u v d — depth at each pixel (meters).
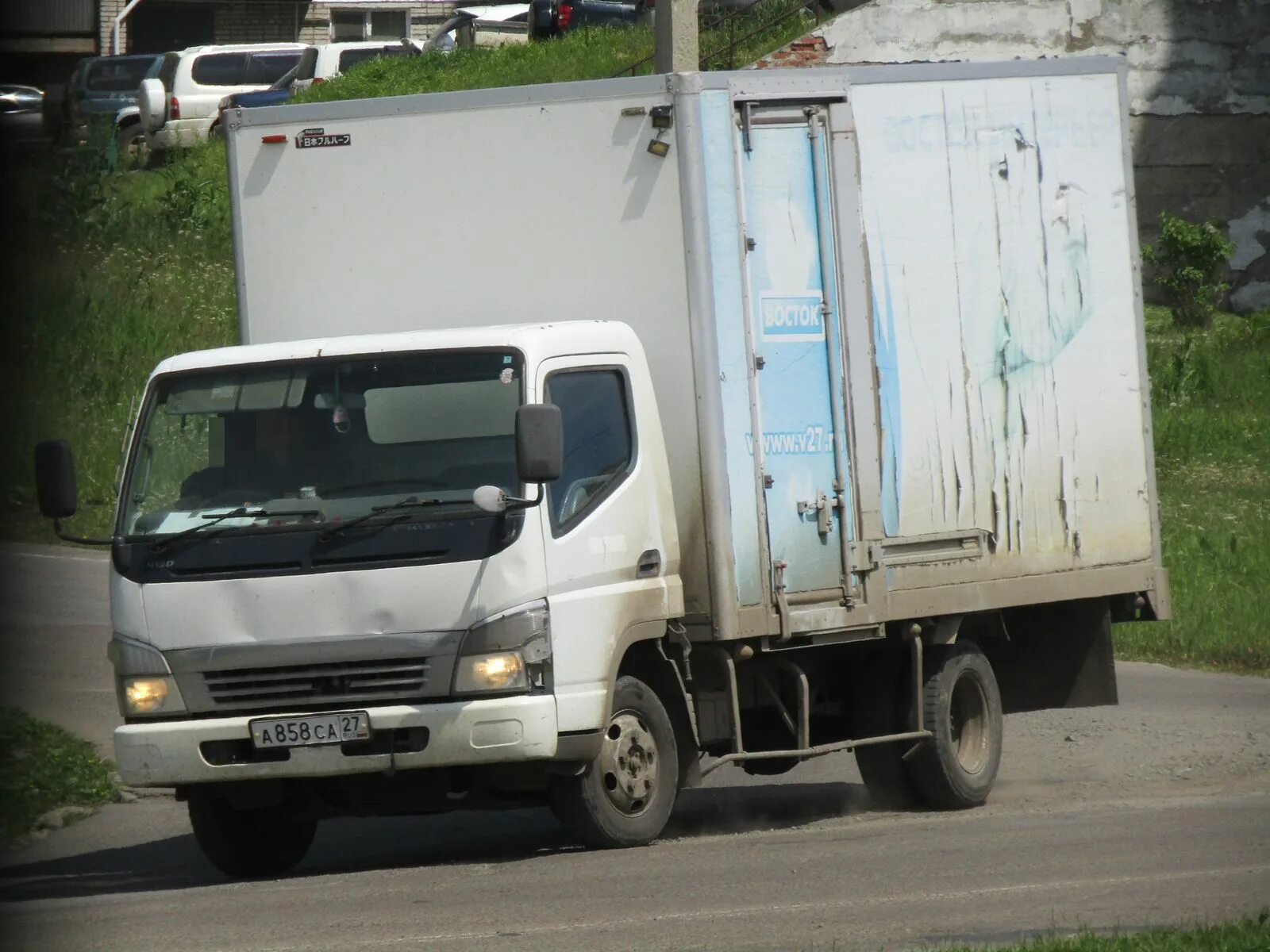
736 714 37.81
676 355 37.12
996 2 112.31
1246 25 117.00
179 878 37.03
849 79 39.88
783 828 40.28
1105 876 31.41
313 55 149.38
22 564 75.81
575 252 37.94
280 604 33.28
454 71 134.50
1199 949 24.39
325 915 29.56
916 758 41.97
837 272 39.41
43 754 45.31
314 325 39.78
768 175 38.31
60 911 31.72
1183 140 117.88
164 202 119.44
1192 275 113.88
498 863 34.69
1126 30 116.50
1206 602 68.69
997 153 42.72
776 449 38.09
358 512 33.75
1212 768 46.81
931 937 26.38
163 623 33.66
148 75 158.62
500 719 32.72
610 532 34.94
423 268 39.06
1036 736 51.59
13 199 118.94
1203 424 95.88
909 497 40.53
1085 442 44.19
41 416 91.50
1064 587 43.69
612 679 34.62
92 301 103.25
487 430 34.09
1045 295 43.47
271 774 33.12
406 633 33.03
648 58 119.44
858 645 42.47
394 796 34.22
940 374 41.31
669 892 30.48
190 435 35.09
